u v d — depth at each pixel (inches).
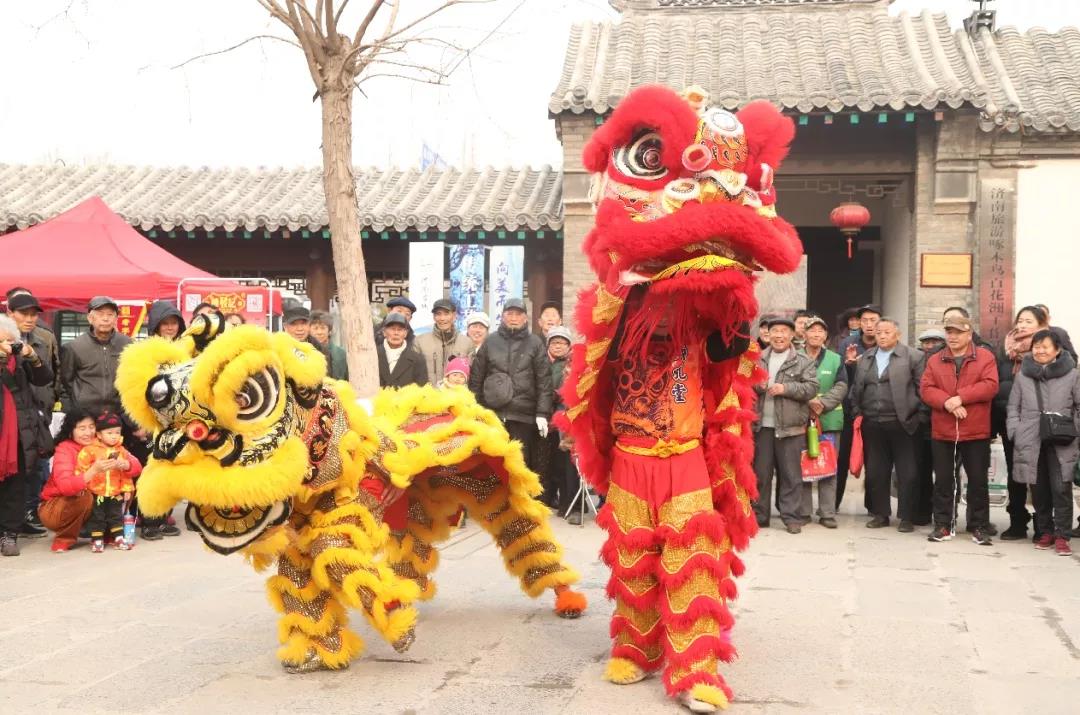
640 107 158.4
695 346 166.2
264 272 549.6
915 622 205.3
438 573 252.7
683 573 158.1
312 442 161.8
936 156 460.8
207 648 186.1
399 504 202.2
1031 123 451.2
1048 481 298.5
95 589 237.5
